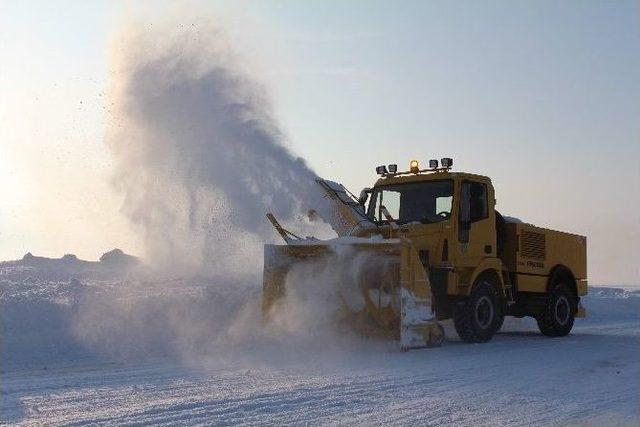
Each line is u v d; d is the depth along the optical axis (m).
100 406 6.01
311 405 6.20
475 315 11.24
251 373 7.82
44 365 8.21
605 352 10.52
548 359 9.56
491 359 9.35
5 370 7.84
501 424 5.68
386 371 8.12
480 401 6.55
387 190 11.92
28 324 9.73
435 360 9.11
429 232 10.97
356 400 6.45
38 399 6.27
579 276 14.30
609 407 6.40
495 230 11.83
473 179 11.51
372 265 10.62
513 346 11.09
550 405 6.44
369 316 10.73
